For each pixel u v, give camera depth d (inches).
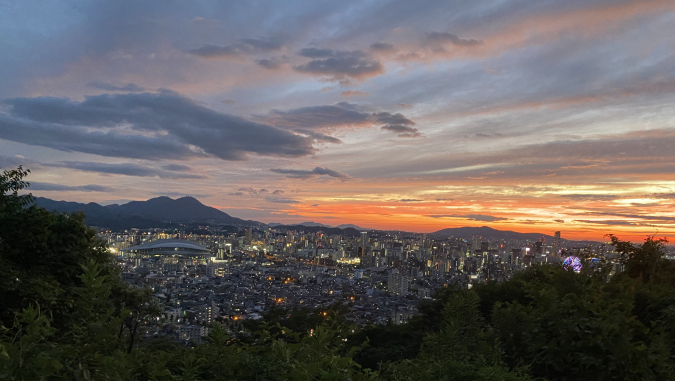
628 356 200.1
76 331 148.4
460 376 195.3
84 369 134.0
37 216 435.8
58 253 431.2
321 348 186.7
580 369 213.2
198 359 189.3
